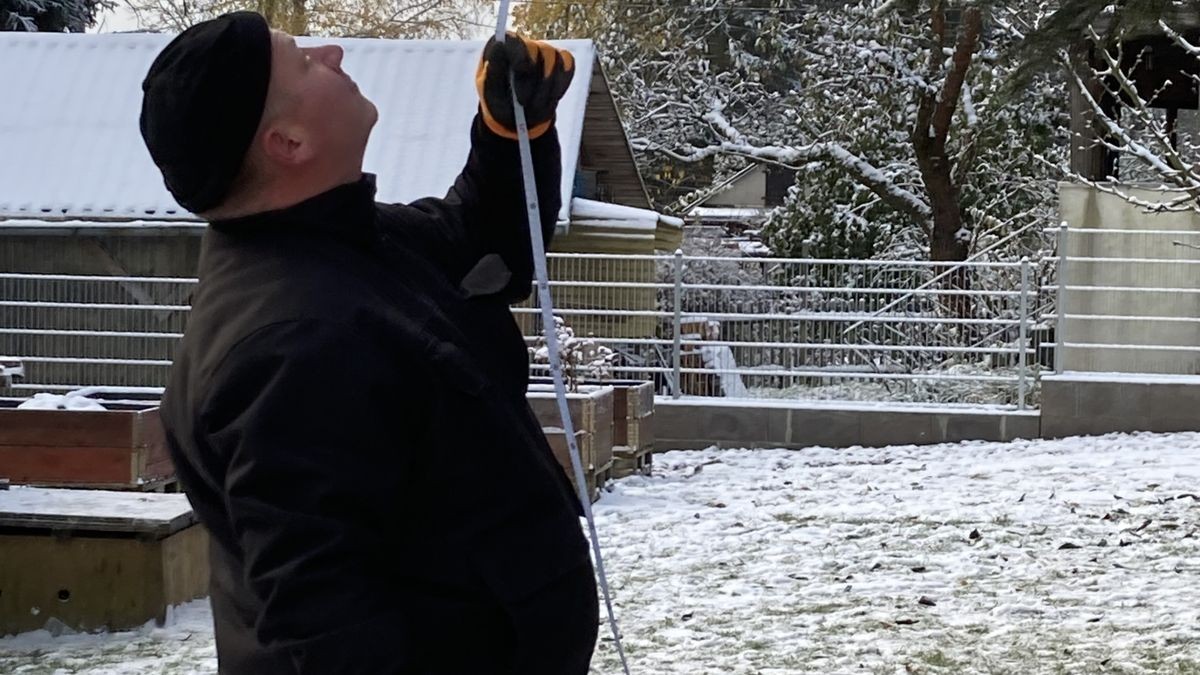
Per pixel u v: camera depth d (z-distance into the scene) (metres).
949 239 20.27
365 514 1.84
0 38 16.89
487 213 2.43
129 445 8.41
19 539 6.54
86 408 8.77
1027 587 7.38
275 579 1.79
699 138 25.12
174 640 6.32
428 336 1.96
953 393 14.13
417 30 30.45
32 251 14.86
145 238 14.72
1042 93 20.50
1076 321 14.70
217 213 2.04
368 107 2.09
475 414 1.97
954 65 19.22
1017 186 21.09
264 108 1.99
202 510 2.00
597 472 10.39
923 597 7.14
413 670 1.86
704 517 9.69
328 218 2.03
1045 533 8.83
